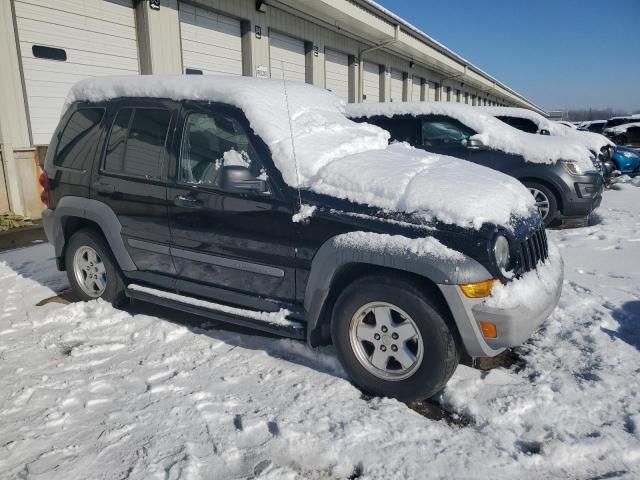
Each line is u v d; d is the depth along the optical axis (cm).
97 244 421
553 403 279
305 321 312
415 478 223
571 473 227
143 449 245
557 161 666
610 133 2578
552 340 358
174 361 336
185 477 224
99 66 884
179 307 370
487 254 261
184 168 360
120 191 388
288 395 291
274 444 247
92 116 421
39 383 308
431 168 328
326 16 1398
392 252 271
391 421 263
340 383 304
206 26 1103
